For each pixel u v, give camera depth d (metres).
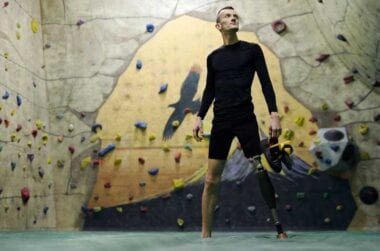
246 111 2.88
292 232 4.10
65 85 5.15
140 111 4.99
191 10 5.12
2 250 1.76
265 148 2.82
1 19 4.25
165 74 5.03
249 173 4.66
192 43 5.05
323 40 4.79
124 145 4.95
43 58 5.19
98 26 5.22
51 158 5.02
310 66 4.79
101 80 5.12
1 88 4.12
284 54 4.86
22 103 4.54
